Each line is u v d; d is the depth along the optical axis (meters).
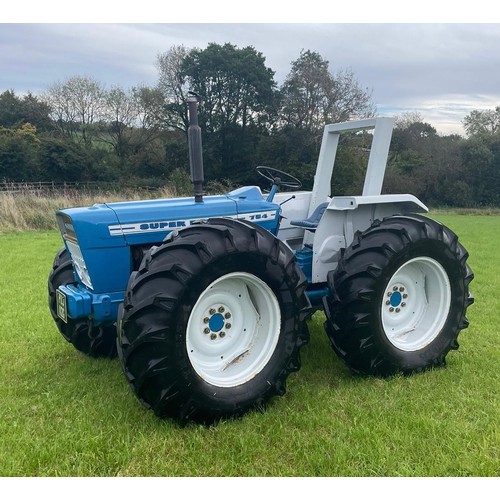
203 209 3.27
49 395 3.06
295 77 32.72
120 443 2.48
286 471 2.31
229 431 2.64
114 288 3.09
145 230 3.11
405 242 3.25
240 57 34.62
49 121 40.56
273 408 2.89
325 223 3.58
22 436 2.57
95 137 39.53
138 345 2.49
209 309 2.82
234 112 34.94
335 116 32.12
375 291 3.16
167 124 38.22
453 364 3.60
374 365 3.27
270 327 2.92
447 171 39.41
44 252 8.94
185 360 2.57
